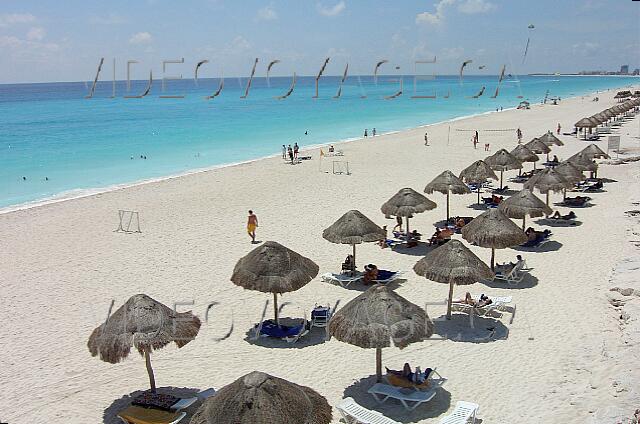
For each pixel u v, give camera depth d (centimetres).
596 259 1798
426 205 1956
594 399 992
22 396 1120
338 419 1005
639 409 904
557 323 1359
